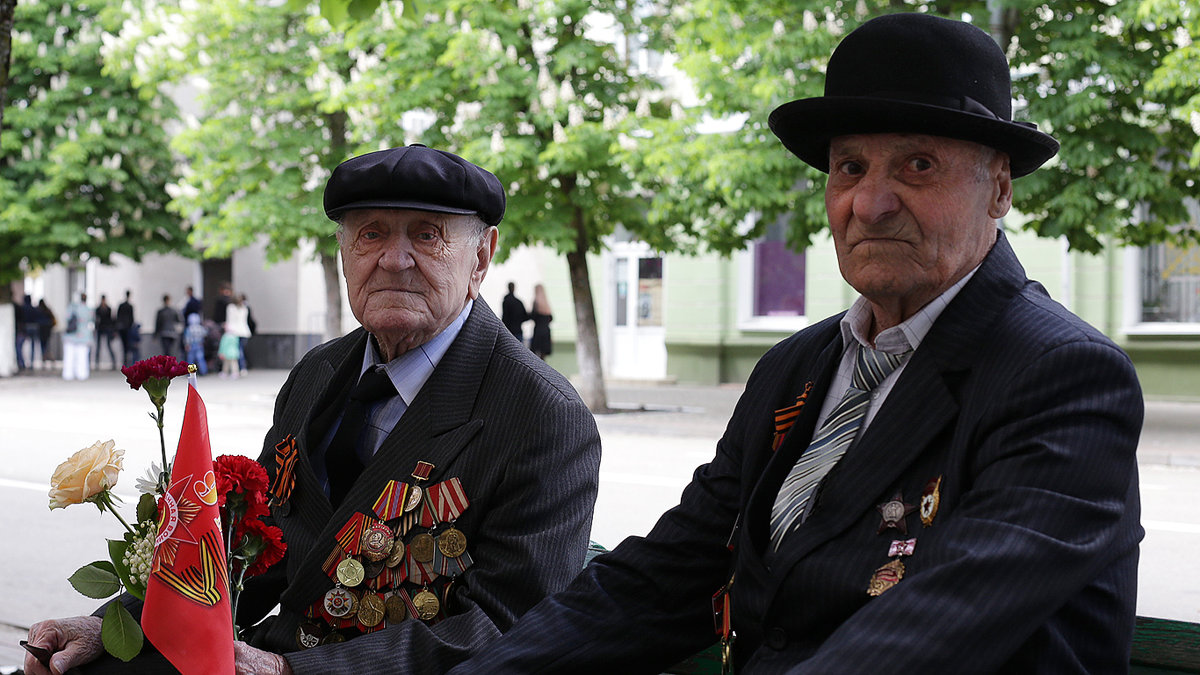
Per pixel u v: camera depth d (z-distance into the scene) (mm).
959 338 1595
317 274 27016
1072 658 1441
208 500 1817
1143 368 15844
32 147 20906
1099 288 15992
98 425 13977
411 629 2035
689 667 2172
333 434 2361
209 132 16141
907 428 1587
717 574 1888
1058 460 1417
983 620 1355
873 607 1422
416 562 2135
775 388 1871
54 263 22219
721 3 11250
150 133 21016
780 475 1753
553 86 13250
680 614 1877
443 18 13828
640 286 20500
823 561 1599
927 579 1397
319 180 16766
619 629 1846
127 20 17078
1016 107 10742
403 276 2232
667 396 17047
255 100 16266
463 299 2305
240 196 16922
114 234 21594
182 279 28812
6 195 20281
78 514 7852
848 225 1654
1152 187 10539
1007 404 1481
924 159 1603
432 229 2254
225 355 24047
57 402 17797
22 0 20625
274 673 1934
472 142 13000
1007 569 1368
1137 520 1508
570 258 14375
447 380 2254
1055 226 10781
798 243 12289
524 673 1800
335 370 2424
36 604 5586
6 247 21344
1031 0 10047
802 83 10859
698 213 12828
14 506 8164
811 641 1626
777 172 11633
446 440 2197
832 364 1793
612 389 18516
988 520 1415
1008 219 16141
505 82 12906
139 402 17609
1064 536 1386
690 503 1929
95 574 1896
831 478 1657
